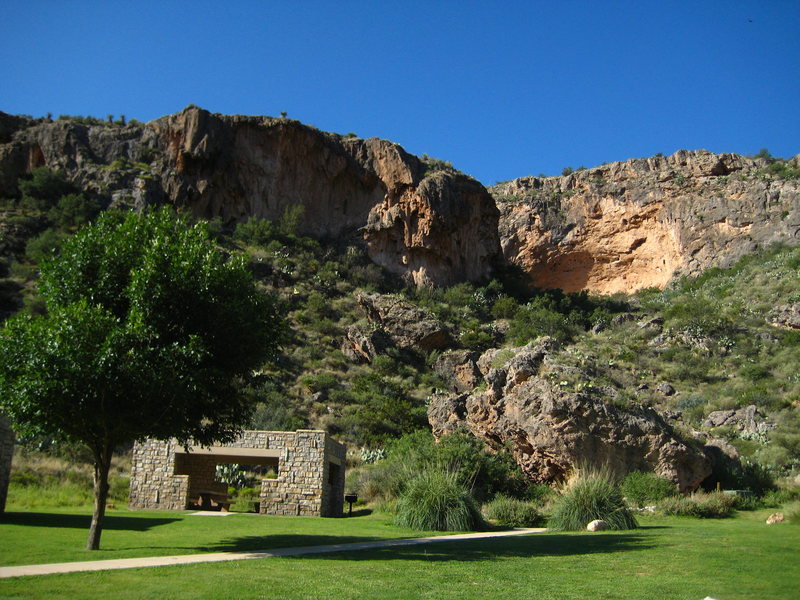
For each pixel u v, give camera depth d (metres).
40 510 22.44
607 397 30.20
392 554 13.02
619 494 20.55
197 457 28.81
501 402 31.95
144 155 72.25
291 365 54.53
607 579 10.20
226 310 14.35
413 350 59.88
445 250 76.12
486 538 16.62
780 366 58.09
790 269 81.12
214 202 72.06
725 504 25.52
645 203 106.06
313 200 76.38
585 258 109.44
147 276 13.69
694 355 61.72
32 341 12.84
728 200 99.06
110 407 13.25
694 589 9.28
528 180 121.12
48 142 71.38
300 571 10.52
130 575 9.77
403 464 29.78
